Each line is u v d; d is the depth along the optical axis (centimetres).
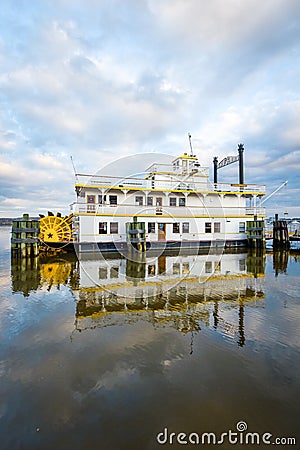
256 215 2766
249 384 448
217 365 505
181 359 527
